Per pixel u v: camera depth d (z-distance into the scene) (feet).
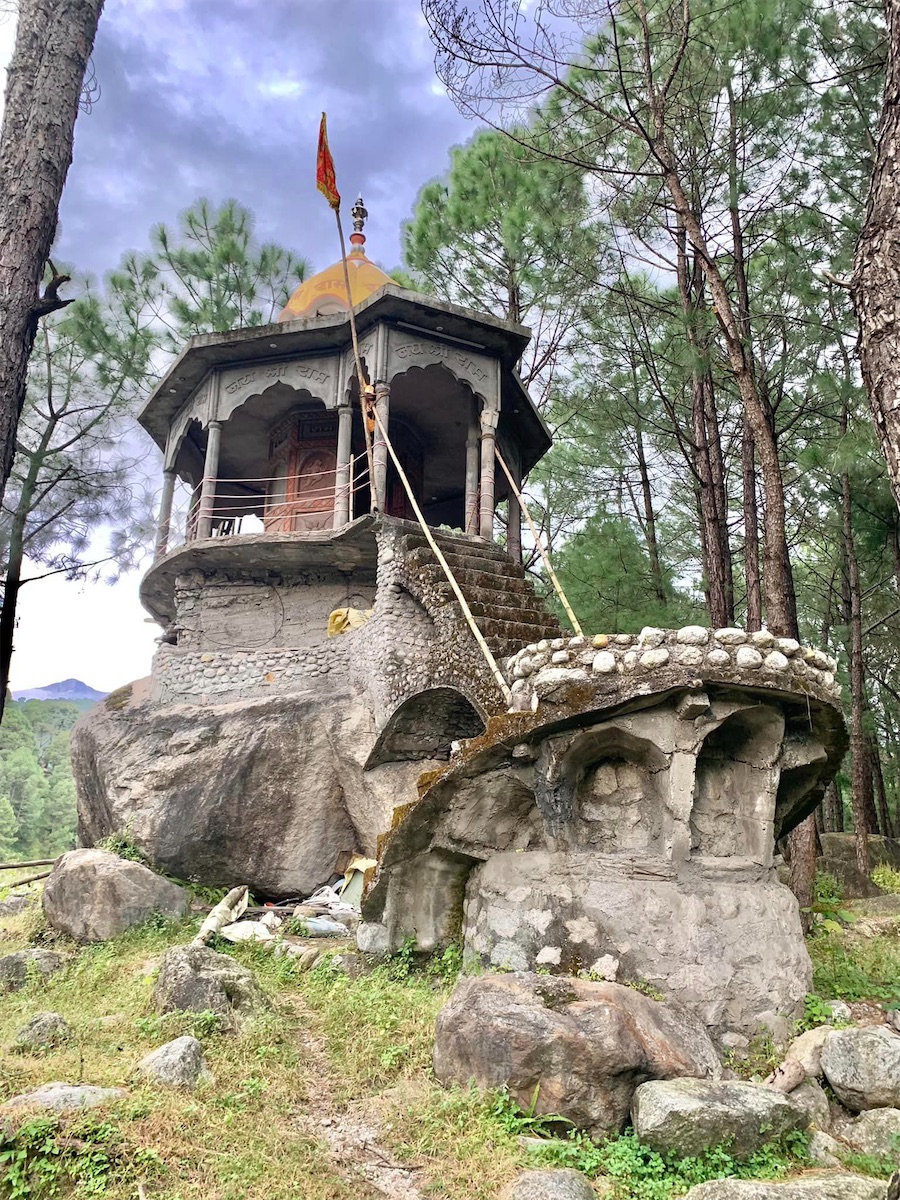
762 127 43.14
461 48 32.86
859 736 53.31
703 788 23.93
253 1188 15.24
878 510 55.36
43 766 189.47
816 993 24.27
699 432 47.55
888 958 28.40
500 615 39.78
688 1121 16.60
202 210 68.44
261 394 51.67
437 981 25.52
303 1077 20.42
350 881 38.65
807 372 47.50
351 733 40.16
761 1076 20.38
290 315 55.52
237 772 39.81
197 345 49.16
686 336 44.91
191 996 23.07
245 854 38.88
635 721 23.04
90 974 28.40
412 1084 19.56
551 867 23.68
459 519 69.82
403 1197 15.74
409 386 52.85
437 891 26.99
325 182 47.62
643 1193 15.66
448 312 46.91
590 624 58.44
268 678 46.55
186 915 34.99
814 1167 16.97
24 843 148.87
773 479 35.63
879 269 17.98
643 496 66.08
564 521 72.84
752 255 45.75
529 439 59.82
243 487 64.90
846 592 66.95
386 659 40.32
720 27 40.16
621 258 47.75
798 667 22.70
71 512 48.52
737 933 22.13
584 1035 18.02
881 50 39.93
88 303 53.93
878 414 17.76
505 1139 16.97
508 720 23.73
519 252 56.08
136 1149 15.58
